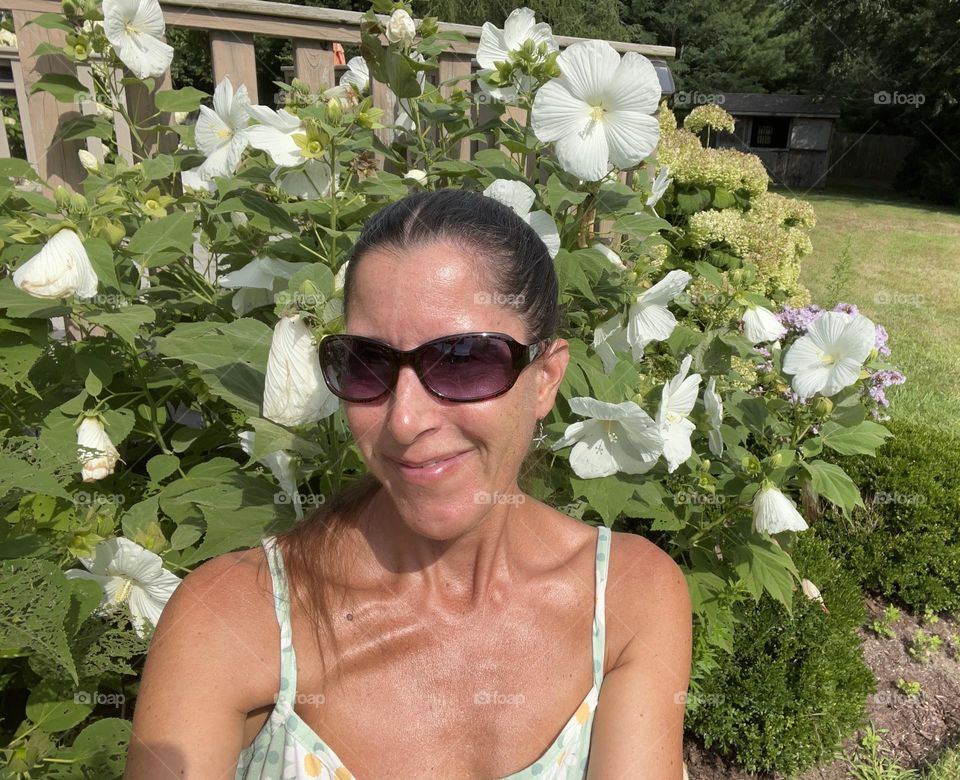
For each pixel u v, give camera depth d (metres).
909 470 3.53
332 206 1.72
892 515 3.50
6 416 1.70
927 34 19.94
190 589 1.08
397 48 2.17
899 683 3.06
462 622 1.10
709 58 21.38
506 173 2.09
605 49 1.82
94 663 1.31
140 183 2.12
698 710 2.52
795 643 2.61
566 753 1.10
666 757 1.10
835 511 3.55
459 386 0.96
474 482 1.01
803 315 4.41
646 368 2.39
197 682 0.99
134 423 1.76
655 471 2.06
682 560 2.33
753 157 5.19
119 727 1.29
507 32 2.19
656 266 2.42
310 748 1.04
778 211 5.25
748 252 4.64
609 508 1.72
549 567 1.19
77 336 2.41
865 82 22.41
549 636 1.14
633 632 1.16
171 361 1.94
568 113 1.89
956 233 14.30
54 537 1.36
